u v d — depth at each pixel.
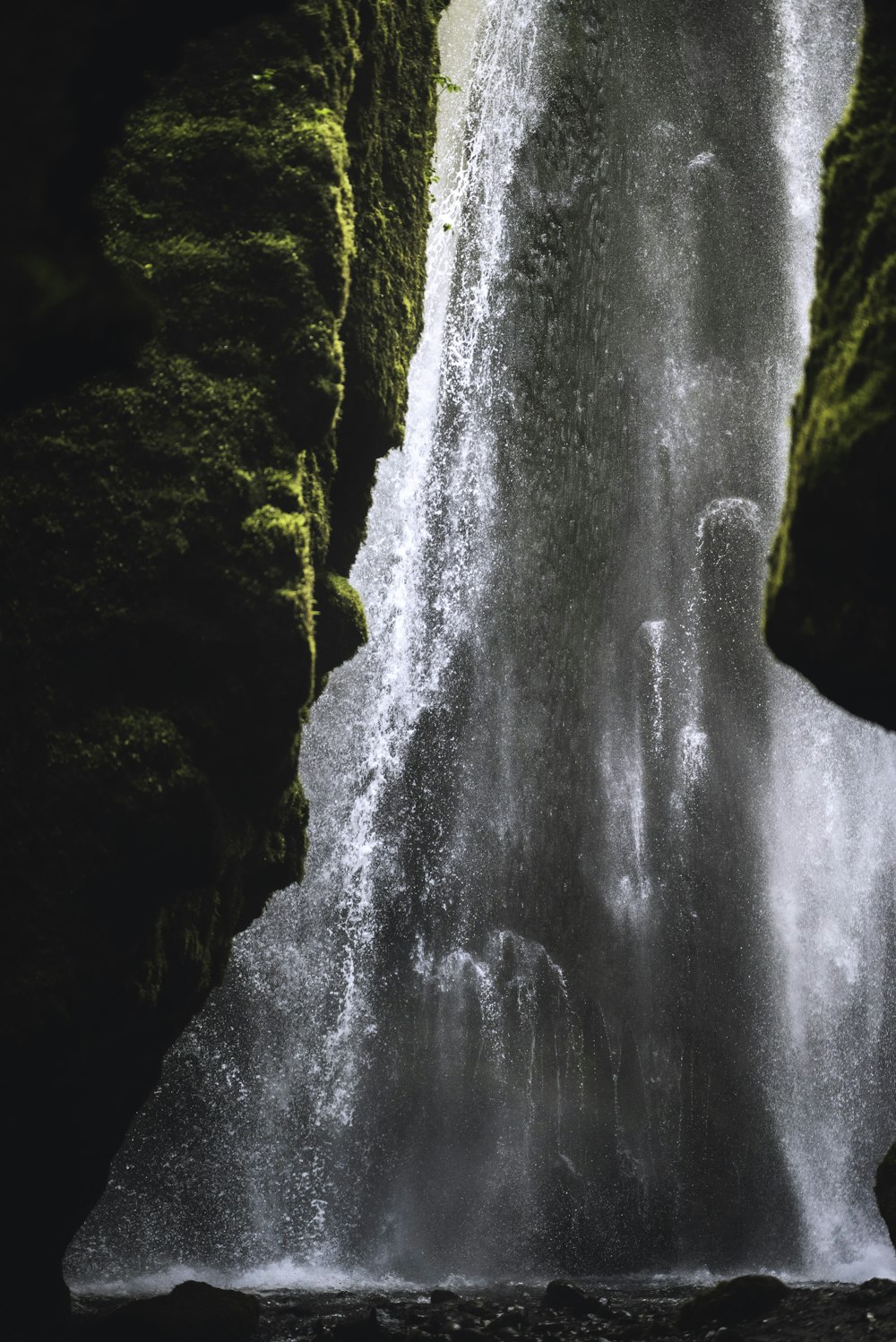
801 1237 24.25
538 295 28.92
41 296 3.68
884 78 6.08
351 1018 23.42
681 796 27.62
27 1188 8.39
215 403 8.20
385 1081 23.20
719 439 30.20
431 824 25.78
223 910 9.40
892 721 5.64
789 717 28.28
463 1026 24.39
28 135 3.50
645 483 29.38
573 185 29.58
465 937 25.28
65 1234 9.05
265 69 8.93
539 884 26.28
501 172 28.80
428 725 26.31
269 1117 21.66
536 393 28.67
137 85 4.38
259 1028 22.28
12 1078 7.60
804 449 5.71
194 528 7.95
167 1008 8.70
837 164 6.07
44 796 7.59
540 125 29.31
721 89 31.91
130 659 7.84
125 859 7.69
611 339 29.66
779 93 32.16
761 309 31.20
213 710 7.95
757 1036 26.19
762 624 5.96
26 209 3.56
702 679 28.58
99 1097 8.63
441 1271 21.42
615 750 27.88
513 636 27.45
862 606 5.43
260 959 22.69
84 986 7.61
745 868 27.41
